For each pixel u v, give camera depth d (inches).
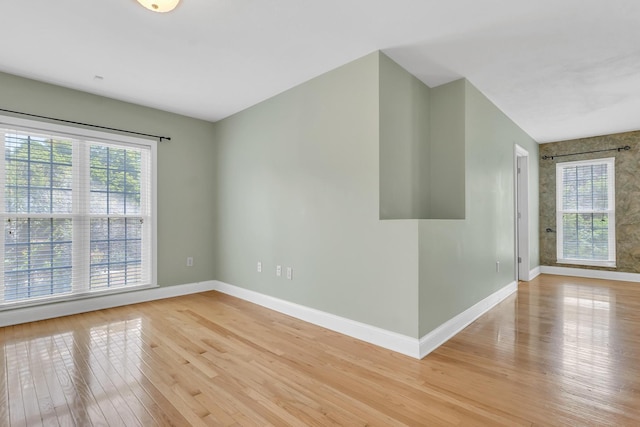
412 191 119.6
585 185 217.3
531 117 172.2
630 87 133.2
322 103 120.0
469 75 122.0
